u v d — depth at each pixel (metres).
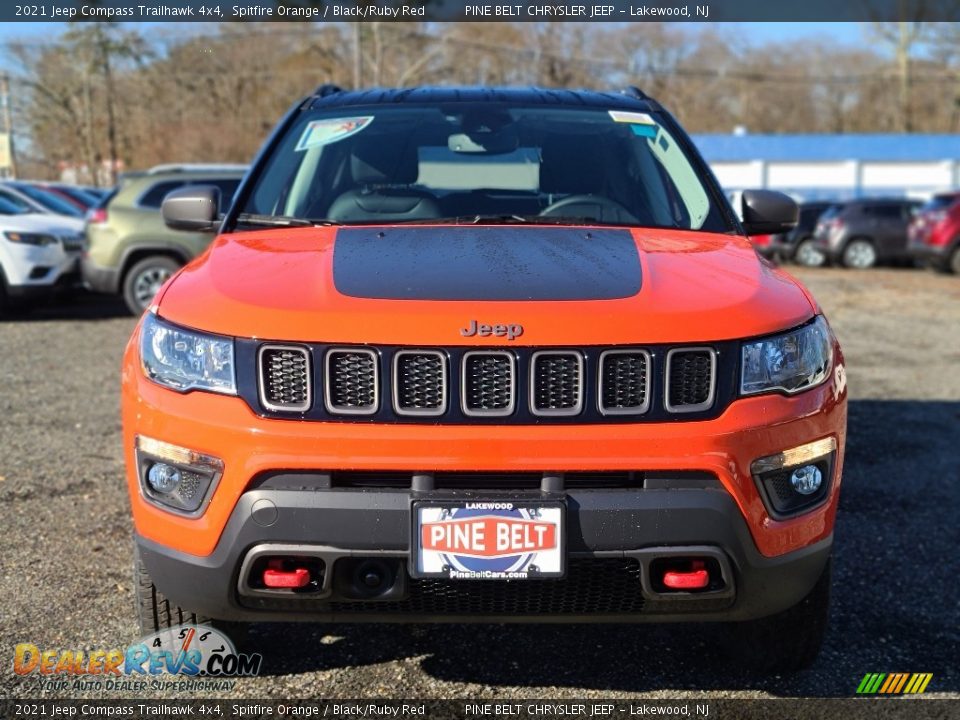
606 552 2.18
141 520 2.36
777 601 2.36
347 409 2.21
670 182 3.44
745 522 2.24
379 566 2.22
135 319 10.75
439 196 3.34
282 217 3.25
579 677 2.82
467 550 2.18
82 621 3.11
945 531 4.08
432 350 2.21
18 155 40.62
